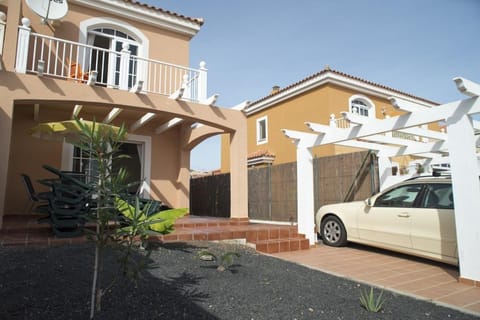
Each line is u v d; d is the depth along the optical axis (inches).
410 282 184.4
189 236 246.5
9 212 329.1
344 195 362.0
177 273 158.1
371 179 335.3
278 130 652.7
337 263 229.6
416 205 235.1
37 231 237.6
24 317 102.5
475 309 142.0
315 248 287.0
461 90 174.4
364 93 597.3
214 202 540.1
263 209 470.0
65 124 269.0
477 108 179.5
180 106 318.0
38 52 352.5
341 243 286.8
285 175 434.6
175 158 430.6
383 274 201.0
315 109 571.2
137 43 419.2
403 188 249.4
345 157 365.4
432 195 229.6
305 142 307.1
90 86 276.8
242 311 118.8
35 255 169.3
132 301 118.2
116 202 109.0
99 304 107.8
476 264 177.8
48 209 219.8
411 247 231.9
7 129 240.1
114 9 398.9
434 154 346.6
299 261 234.5
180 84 434.0
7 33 254.1
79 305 112.1
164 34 435.5
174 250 206.5
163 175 419.2
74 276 140.3
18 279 133.6
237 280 155.6
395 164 347.9
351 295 147.8
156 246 212.7
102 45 406.9
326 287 157.2
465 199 183.8
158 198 411.8
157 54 426.9
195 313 113.3
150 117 341.1
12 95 245.3
